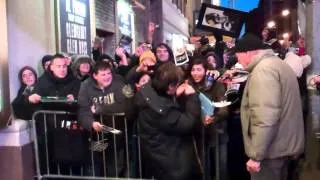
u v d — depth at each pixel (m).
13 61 4.93
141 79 5.14
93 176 4.80
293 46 8.52
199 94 4.51
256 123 3.57
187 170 4.19
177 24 26.22
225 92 5.00
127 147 4.69
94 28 9.97
